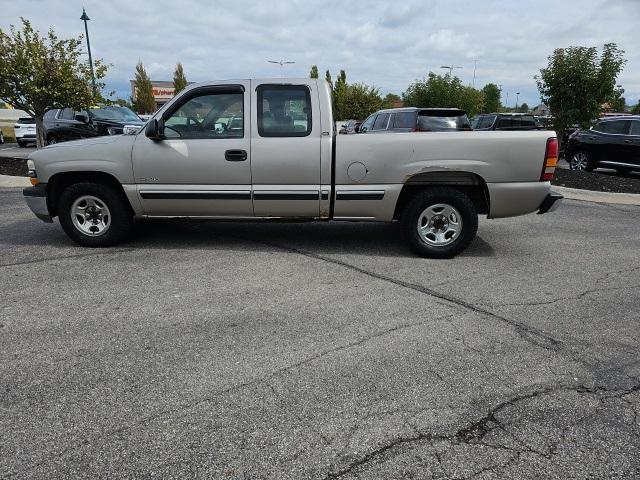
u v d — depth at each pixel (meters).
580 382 3.02
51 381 2.96
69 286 4.56
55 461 2.30
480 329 3.73
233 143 5.37
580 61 13.76
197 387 2.91
